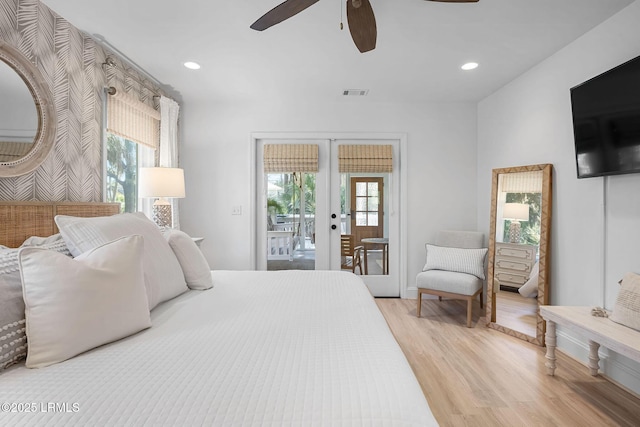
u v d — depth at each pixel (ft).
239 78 10.22
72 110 7.04
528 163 9.61
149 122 10.02
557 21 7.05
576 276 7.84
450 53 8.55
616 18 6.74
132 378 2.72
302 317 4.31
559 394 6.16
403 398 2.46
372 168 12.78
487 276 11.06
